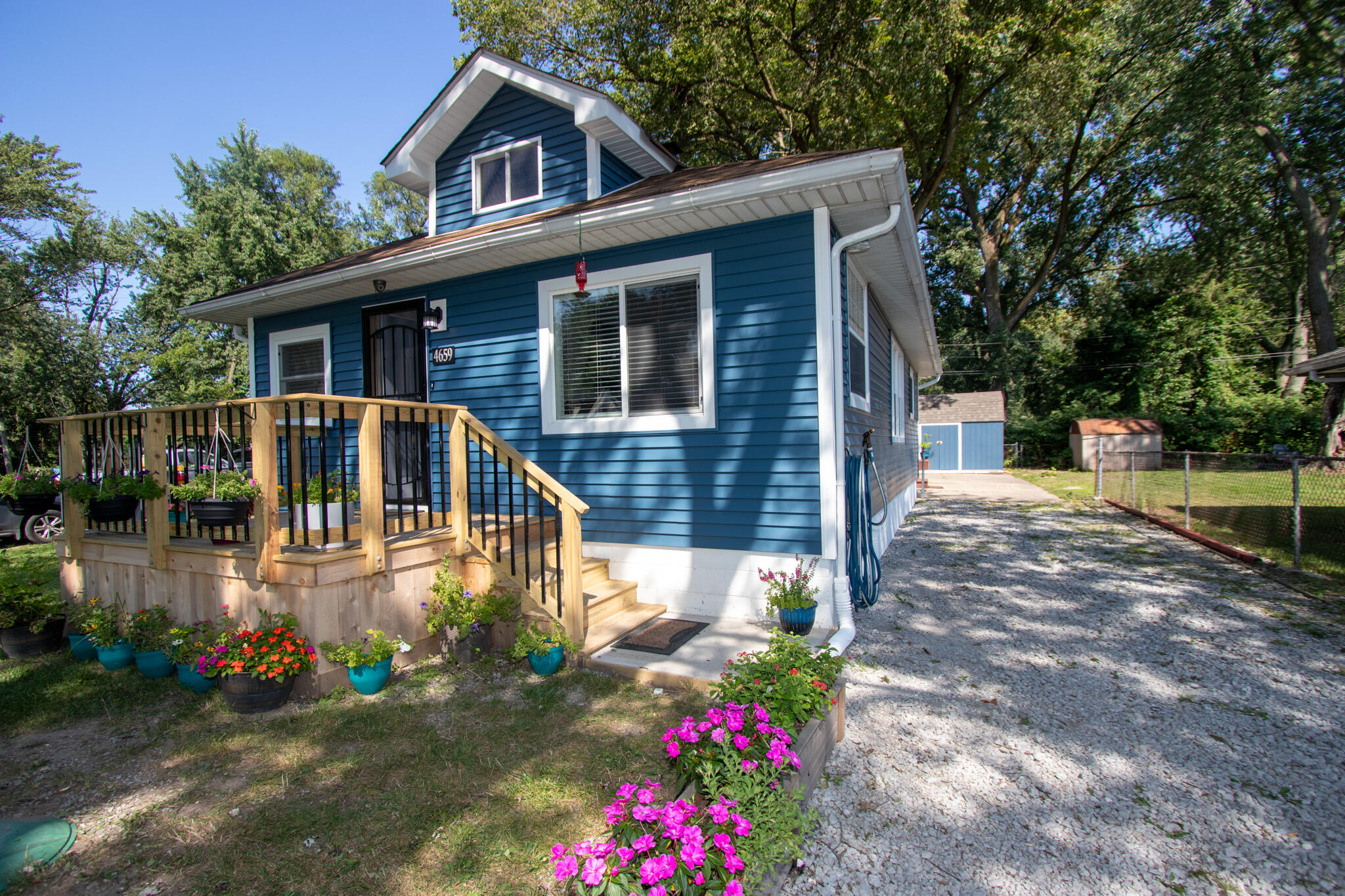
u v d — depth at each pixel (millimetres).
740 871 1989
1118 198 25406
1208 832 2623
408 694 3926
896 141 16016
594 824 2572
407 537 4574
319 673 3834
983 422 24844
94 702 3930
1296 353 24547
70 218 22812
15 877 2316
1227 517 10461
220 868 2354
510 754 3145
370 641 3998
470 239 5711
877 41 12078
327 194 35000
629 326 5738
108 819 2703
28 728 3598
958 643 4949
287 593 3924
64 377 22875
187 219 28328
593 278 5840
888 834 2613
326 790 2869
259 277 25562
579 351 6008
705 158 16406
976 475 23844
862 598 5742
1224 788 2941
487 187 7590
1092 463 23156
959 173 21312
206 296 25016
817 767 2910
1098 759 3201
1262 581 6539
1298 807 2781
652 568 5555
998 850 2514
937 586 6727
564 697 3820
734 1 12438
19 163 21609
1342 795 2863
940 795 2896
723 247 5273
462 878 2283
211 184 31312
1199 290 25266
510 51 15273
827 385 4902
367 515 4082
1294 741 3350
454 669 4324
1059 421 25703
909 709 3795
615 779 2900
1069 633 5156
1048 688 4086
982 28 13328
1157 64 19422
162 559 4520
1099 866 2416
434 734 3373
